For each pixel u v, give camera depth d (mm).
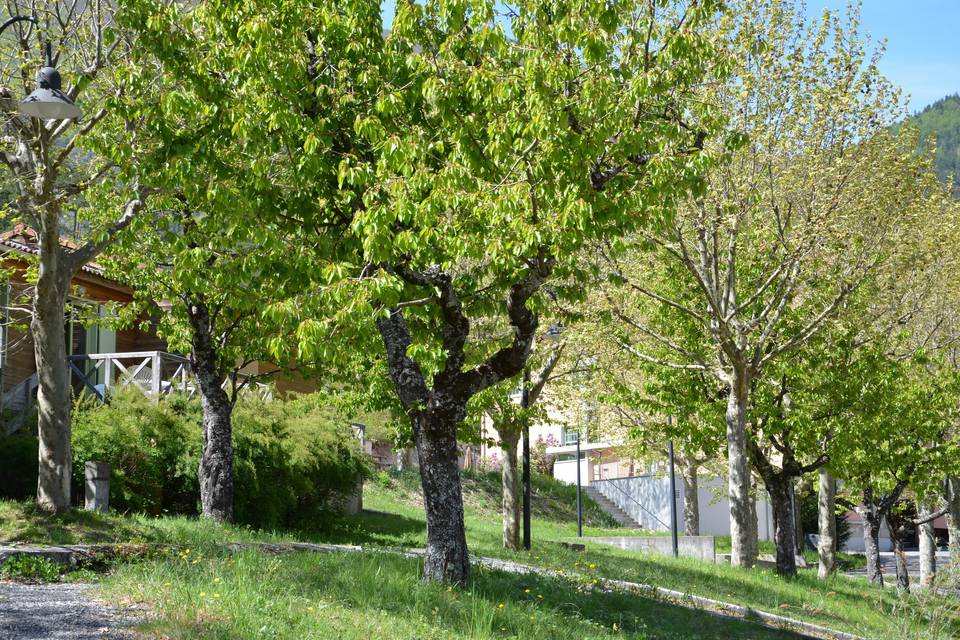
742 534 23109
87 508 17188
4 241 22250
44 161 14789
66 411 15422
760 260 23125
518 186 11109
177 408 22344
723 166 19391
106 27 13945
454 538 12586
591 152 11570
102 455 18953
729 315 21469
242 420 22500
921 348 24078
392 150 11281
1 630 7637
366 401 21031
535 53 11438
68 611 8539
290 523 22922
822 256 20797
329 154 12625
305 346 10625
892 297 23719
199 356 19500
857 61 19391
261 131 12211
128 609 8695
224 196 12242
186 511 20797
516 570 16312
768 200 20391
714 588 19484
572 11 11281
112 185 17031
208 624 7918
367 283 10680
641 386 30406
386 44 13031
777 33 19047
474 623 10148
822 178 19766
